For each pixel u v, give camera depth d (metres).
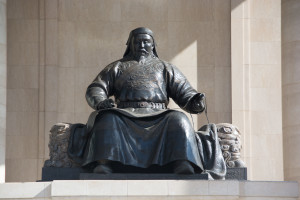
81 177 22.66
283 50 27.22
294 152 26.62
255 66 28.86
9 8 29.02
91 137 23.11
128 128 22.94
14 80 28.75
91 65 28.98
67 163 23.55
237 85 28.75
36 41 28.91
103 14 29.20
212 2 29.20
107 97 24.09
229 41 29.05
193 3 29.23
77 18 29.16
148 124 23.00
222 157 23.39
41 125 28.58
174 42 29.09
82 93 28.86
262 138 28.55
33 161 28.45
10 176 28.38
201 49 29.06
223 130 24.02
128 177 22.64
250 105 28.70
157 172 22.92
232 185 22.36
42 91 28.72
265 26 29.02
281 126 28.58
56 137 23.70
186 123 22.91
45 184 22.41
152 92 23.77
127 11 29.23
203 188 22.30
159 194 22.20
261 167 28.41
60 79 28.91
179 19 29.17
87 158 22.98
